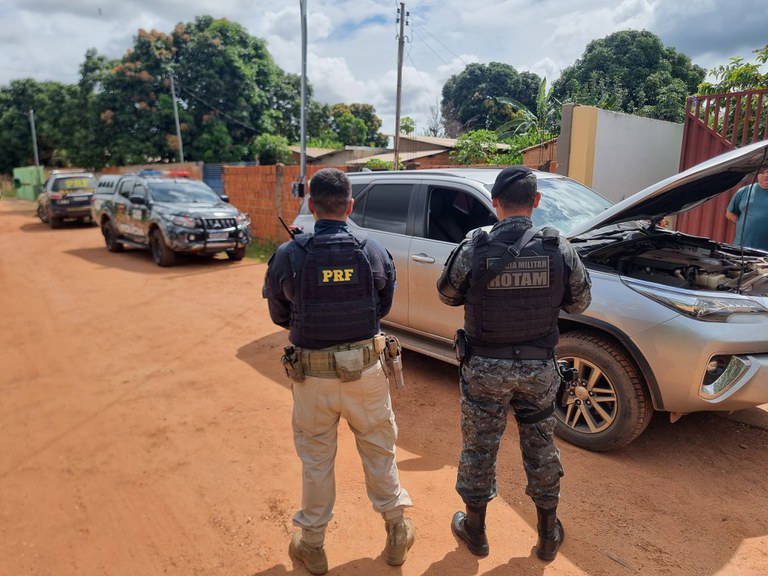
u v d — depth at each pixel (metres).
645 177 9.62
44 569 2.57
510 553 2.62
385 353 2.41
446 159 25.94
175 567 2.58
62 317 7.11
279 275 2.29
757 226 5.17
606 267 3.52
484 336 2.35
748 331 3.01
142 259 11.86
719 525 2.81
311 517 2.43
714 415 4.01
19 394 4.61
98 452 3.63
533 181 2.36
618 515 2.89
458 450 3.59
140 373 5.07
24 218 23.36
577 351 3.47
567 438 3.58
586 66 24.72
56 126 37.50
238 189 14.68
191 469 3.41
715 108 7.65
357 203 5.22
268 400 4.43
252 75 33.94
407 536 2.57
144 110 31.55
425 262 4.44
